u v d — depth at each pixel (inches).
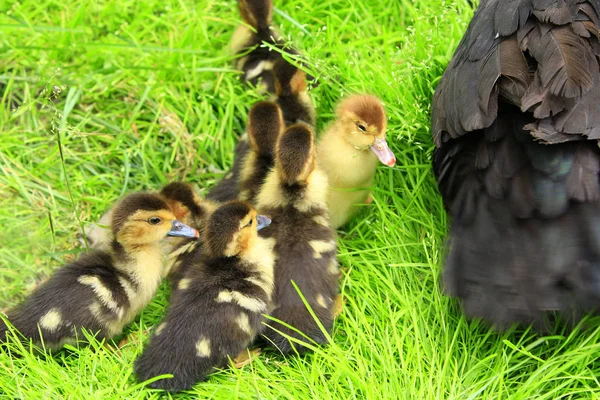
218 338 216.2
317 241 235.0
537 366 221.1
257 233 231.6
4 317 223.6
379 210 259.6
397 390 211.9
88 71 302.8
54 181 279.1
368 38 307.3
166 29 319.3
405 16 319.9
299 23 315.6
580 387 214.7
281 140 235.6
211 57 311.7
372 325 234.4
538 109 196.1
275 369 225.0
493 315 205.0
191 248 240.8
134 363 218.2
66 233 267.1
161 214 228.1
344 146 251.1
